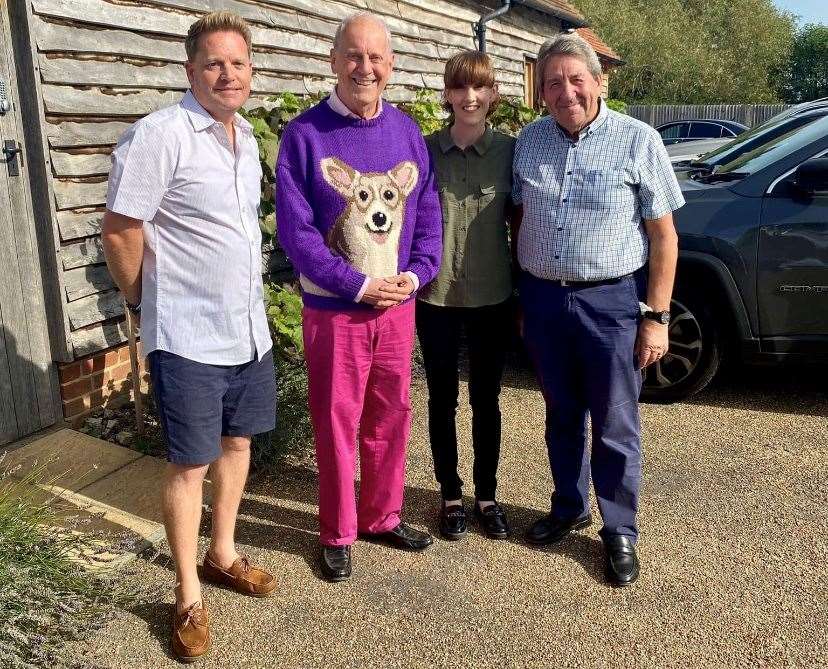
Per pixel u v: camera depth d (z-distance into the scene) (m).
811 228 4.12
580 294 2.83
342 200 2.65
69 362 3.79
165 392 2.41
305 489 3.61
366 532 3.19
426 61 8.31
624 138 2.71
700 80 35.34
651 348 2.87
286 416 3.74
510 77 11.00
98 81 3.93
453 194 2.96
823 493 3.53
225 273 2.43
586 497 3.25
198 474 2.50
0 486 3.15
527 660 2.49
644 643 2.56
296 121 2.68
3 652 2.27
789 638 2.58
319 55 6.27
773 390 4.82
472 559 3.07
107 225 2.27
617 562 2.91
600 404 2.93
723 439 4.12
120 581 2.79
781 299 4.26
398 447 3.03
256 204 2.58
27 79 3.54
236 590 2.83
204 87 2.32
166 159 2.26
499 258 3.03
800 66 40.22
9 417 3.60
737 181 4.46
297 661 2.49
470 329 3.12
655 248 2.80
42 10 3.59
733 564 3.00
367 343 2.80
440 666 2.46
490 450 3.24
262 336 2.63
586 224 2.75
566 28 13.60
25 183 3.58
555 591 2.86
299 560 3.05
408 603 2.78
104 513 3.12
